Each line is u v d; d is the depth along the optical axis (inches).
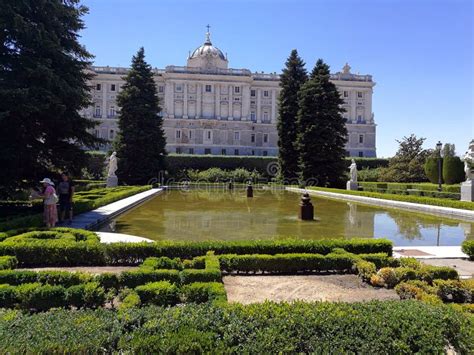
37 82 606.5
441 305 190.1
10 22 586.2
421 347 151.7
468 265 351.9
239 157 2292.1
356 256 326.3
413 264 307.7
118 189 1099.3
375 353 145.6
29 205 681.0
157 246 343.3
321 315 162.9
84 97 669.3
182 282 256.2
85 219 581.3
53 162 666.2
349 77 3533.5
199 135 3280.0
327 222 641.0
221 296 211.2
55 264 335.9
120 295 235.3
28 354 134.9
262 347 142.0
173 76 3309.5
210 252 327.9
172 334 145.9
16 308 215.9
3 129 594.6
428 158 1425.9
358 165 2309.3
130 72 1708.9
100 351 140.5
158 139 1732.3
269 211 786.8
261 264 319.0
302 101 1643.7
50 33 632.4
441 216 736.3
